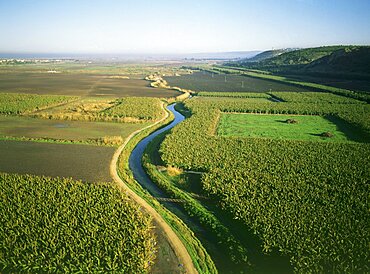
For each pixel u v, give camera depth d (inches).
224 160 2011.6
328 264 1077.8
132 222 1317.7
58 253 1135.6
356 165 1937.7
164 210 1486.2
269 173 1808.6
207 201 1567.4
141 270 1086.4
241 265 1129.4
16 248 1151.6
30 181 1663.4
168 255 1176.8
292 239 1186.0
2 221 1316.4
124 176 1845.5
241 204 1430.9
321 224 1284.4
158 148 2353.6
